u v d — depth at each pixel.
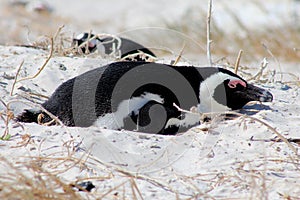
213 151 15.57
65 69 24.39
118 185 12.83
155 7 76.69
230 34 49.62
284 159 15.09
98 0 83.88
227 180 13.66
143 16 71.75
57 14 72.06
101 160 14.47
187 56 35.44
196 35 49.44
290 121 18.52
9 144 15.13
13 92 21.50
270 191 13.20
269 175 14.10
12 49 27.98
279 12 59.12
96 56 27.66
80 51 27.72
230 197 12.78
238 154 15.42
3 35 44.81
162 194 12.85
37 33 46.19
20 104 20.09
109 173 13.66
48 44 29.47
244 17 59.38
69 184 12.68
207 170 14.35
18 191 11.58
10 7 69.12
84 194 12.59
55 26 53.75
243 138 16.70
